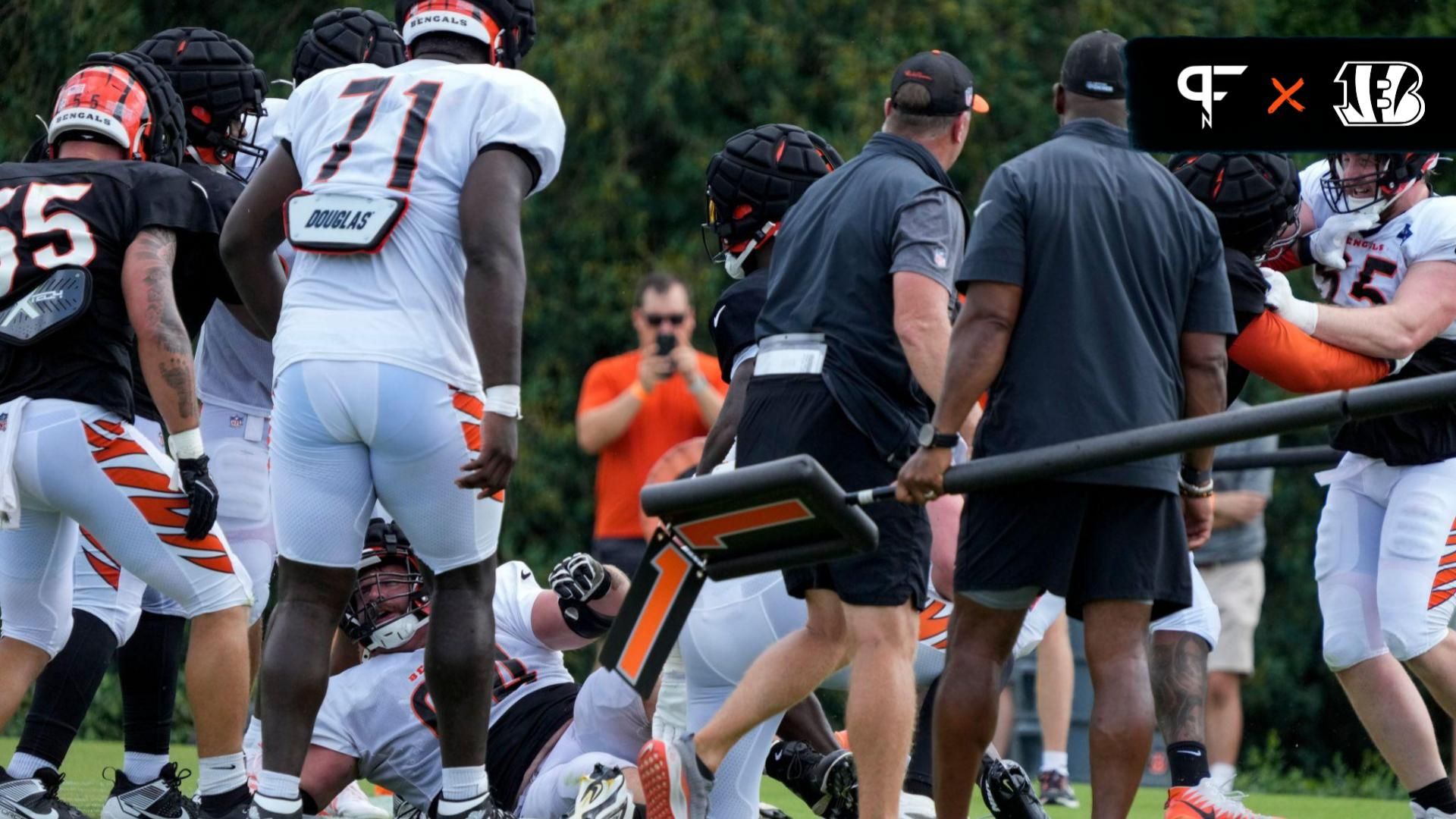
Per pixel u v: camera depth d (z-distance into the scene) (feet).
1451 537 64.85
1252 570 105.29
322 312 53.52
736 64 187.73
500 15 57.41
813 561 49.55
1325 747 193.88
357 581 62.49
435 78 55.06
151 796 66.80
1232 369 62.69
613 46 182.91
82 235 57.88
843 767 63.26
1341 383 60.95
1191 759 66.54
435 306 53.67
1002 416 50.67
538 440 180.34
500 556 179.83
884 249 54.29
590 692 63.62
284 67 182.60
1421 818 65.67
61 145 61.87
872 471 54.24
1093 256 50.37
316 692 53.72
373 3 185.47
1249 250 60.64
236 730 60.08
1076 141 51.83
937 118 56.44
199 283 61.05
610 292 182.39
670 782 55.67
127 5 182.50
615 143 183.21
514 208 53.36
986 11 191.21
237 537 71.00
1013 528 50.34
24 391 57.72
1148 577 50.44
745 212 63.05
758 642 58.95
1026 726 138.31
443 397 53.52
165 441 69.15
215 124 70.23
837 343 54.39
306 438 53.52
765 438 55.21
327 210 53.42
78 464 57.57
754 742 57.41
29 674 61.11
